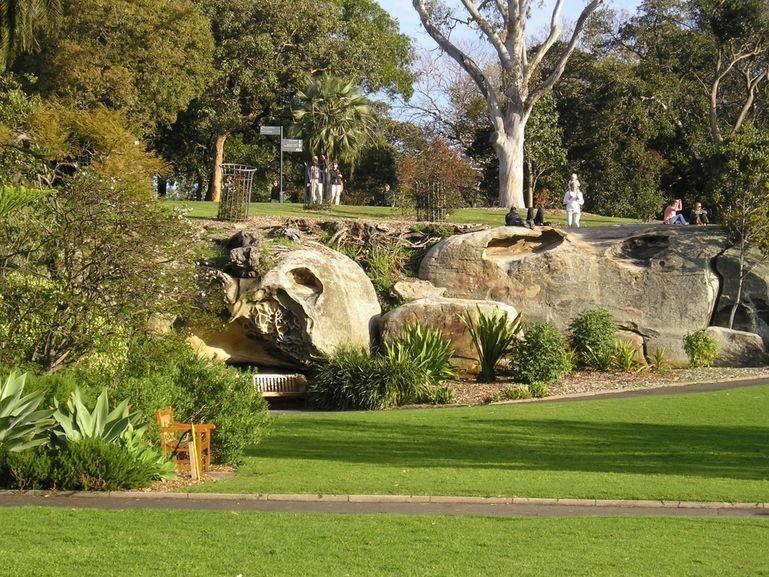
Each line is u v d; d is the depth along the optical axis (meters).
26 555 9.15
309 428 20.31
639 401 23.58
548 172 57.06
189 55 45.78
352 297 29.83
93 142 29.14
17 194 16.47
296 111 49.62
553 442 18.14
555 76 44.38
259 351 28.97
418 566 9.23
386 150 64.62
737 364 31.05
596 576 9.08
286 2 52.62
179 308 19.36
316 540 10.23
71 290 17.97
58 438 13.76
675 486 13.91
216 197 54.59
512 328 29.66
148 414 15.10
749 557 9.99
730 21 54.50
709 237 33.03
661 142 58.56
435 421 21.19
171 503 12.59
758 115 58.28
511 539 10.52
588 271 32.28
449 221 36.62
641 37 59.66
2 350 17.59
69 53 41.97
